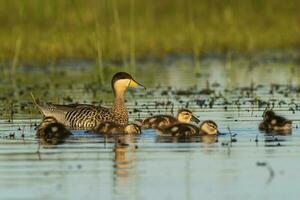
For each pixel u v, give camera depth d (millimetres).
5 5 37625
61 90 25969
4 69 29406
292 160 15023
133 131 18125
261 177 13812
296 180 13617
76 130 18797
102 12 33938
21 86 26891
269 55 35844
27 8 35031
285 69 31031
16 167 14680
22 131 18453
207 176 13930
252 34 38906
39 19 34875
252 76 29078
